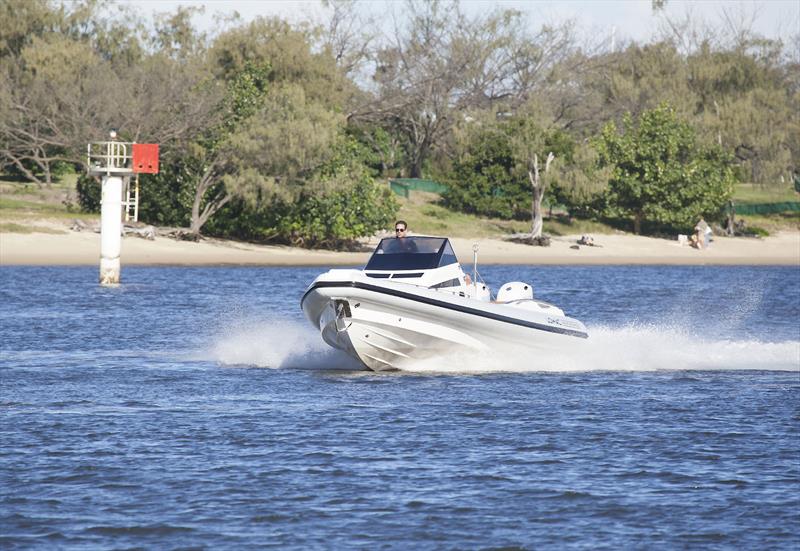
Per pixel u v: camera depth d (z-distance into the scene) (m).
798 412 54.03
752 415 53.16
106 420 50.62
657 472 41.88
